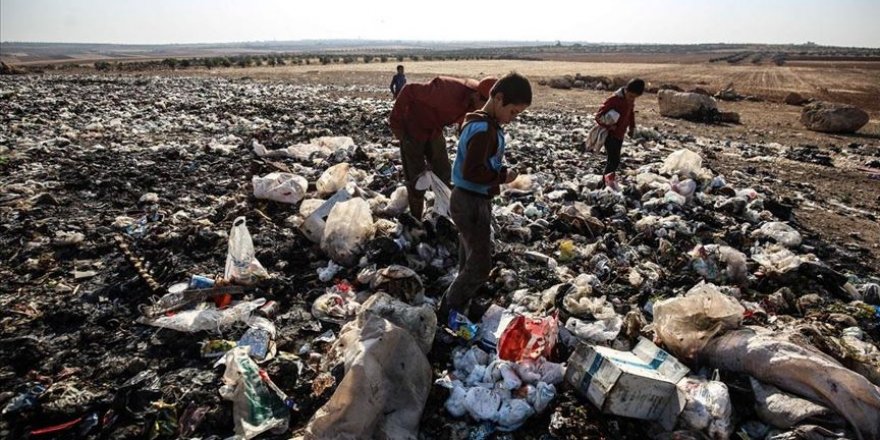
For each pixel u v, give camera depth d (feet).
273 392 10.15
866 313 14.03
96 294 13.82
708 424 9.22
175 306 13.02
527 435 9.69
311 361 11.51
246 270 14.49
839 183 30.40
